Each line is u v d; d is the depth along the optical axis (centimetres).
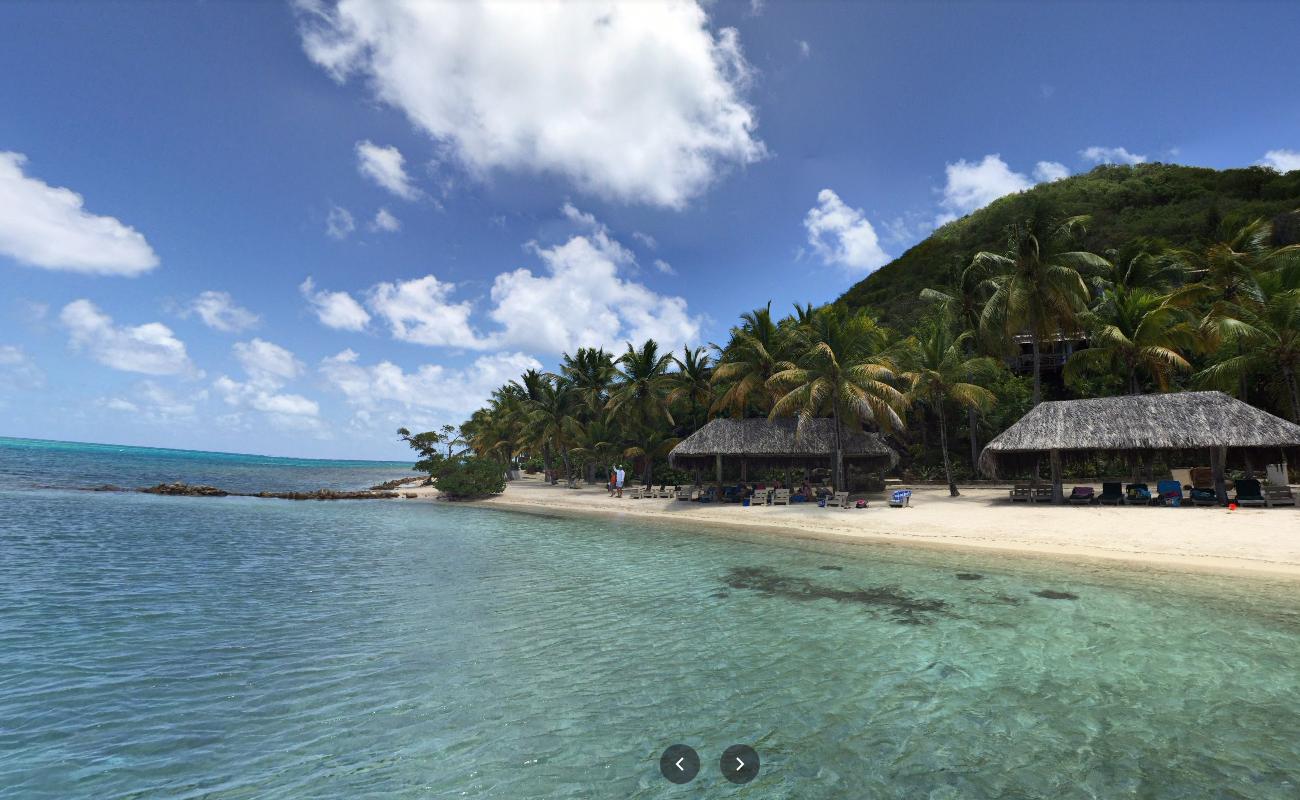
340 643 941
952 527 1977
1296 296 2425
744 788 516
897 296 6575
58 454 16100
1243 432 1955
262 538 2223
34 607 1158
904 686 740
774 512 2577
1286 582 1177
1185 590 1145
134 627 1027
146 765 566
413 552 1855
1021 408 3603
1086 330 3472
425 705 705
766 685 754
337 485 7594
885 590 1236
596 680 779
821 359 2862
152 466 10781
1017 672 773
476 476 4312
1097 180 8438
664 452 4366
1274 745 570
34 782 532
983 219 7981
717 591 1273
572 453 5138
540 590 1304
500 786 527
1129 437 2130
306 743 611
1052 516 2019
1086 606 1059
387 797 510
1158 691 700
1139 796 489
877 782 521
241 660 862
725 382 4081
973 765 548
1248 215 4775
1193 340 2908
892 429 3284
